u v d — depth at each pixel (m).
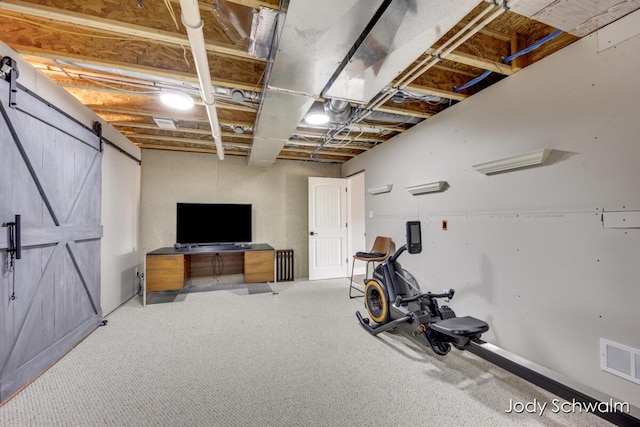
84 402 1.78
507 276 2.30
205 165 5.06
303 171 5.75
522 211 2.19
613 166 1.67
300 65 1.92
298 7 1.39
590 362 1.76
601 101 1.72
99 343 2.65
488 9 1.62
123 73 2.28
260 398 1.83
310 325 3.10
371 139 4.13
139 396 1.84
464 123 2.74
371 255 4.00
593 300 1.75
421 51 1.82
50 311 2.28
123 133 3.92
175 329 2.99
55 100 2.38
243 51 2.00
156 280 3.92
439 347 2.25
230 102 2.86
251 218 5.09
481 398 1.84
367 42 1.71
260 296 4.28
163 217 4.77
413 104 3.08
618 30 1.64
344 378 2.06
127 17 1.78
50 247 2.30
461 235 2.77
